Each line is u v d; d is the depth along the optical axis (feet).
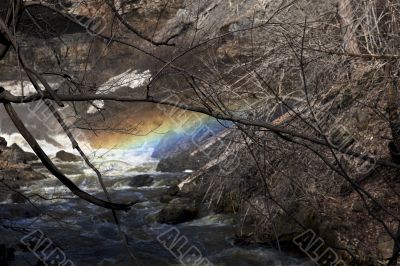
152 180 48.85
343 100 32.17
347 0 31.19
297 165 29.45
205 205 37.60
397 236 15.66
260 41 32.24
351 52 31.01
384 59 30.01
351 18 31.24
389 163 12.99
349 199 30.35
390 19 31.17
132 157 59.98
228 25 35.09
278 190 30.55
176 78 16.99
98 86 19.21
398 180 30.40
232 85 29.71
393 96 28.19
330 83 31.42
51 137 71.97
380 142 31.45
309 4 31.91
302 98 30.27
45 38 18.31
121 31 21.66
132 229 35.50
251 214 32.50
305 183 30.22
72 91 16.80
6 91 12.33
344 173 13.83
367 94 31.24
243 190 32.96
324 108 31.12
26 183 48.14
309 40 30.76
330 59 30.83
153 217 36.94
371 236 27.94
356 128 31.86
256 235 31.37
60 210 38.73
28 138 12.26
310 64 31.35
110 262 29.99
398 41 29.81
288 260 29.32
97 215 37.76
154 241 33.22
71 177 51.47
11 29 13.14
